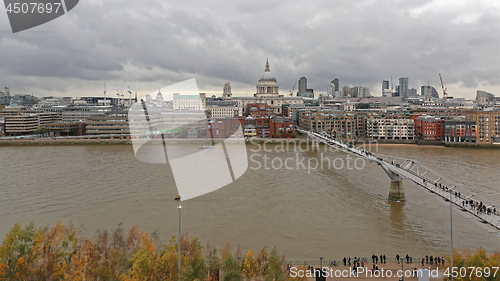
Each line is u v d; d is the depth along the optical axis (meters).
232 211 107.06
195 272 60.19
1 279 57.97
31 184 137.25
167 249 65.62
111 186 133.50
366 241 87.00
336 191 132.88
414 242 86.44
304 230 93.31
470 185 135.62
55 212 104.25
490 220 80.44
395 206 115.00
